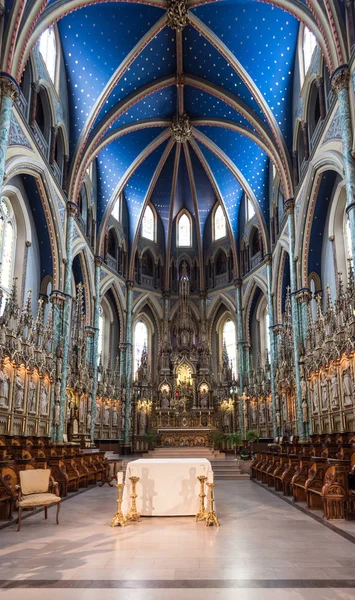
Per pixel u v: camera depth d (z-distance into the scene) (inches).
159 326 1494.8
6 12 682.2
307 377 889.5
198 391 1352.1
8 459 472.4
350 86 676.1
